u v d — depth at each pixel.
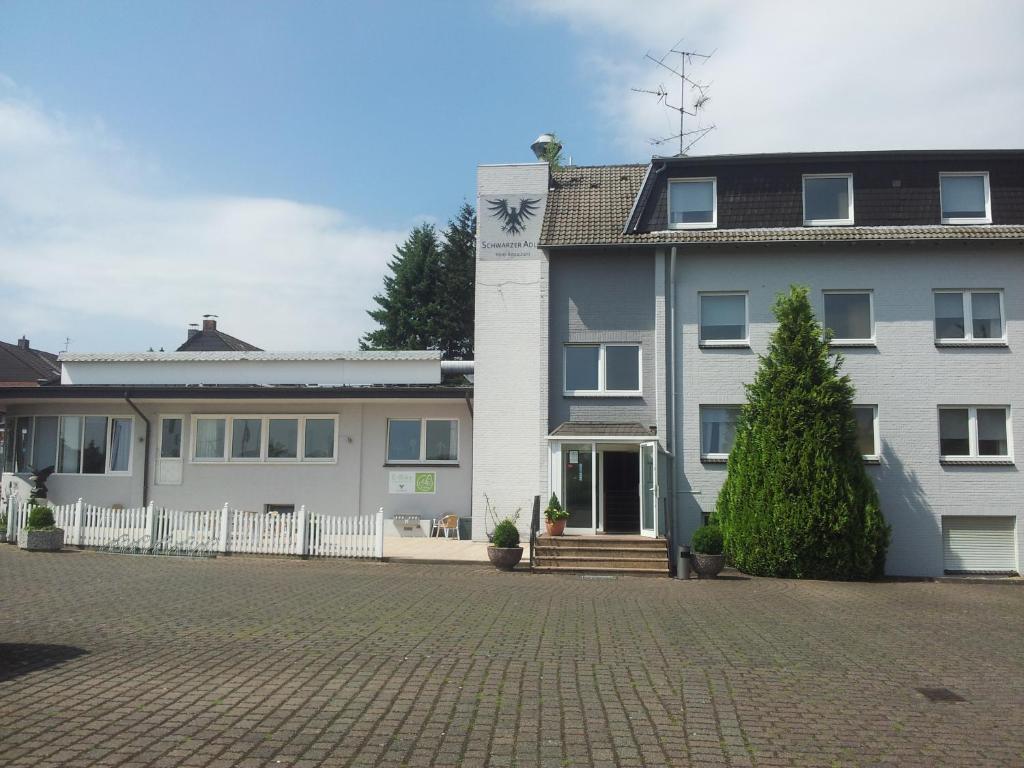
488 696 7.62
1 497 24.34
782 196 22.05
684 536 20.91
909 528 20.50
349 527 19.23
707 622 12.08
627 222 22.55
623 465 21.39
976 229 21.28
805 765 6.17
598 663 9.08
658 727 6.90
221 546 19.52
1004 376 20.77
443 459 24.70
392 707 7.20
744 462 19.56
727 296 21.72
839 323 21.41
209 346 52.34
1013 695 8.26
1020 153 21.59
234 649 9.30
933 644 10.95
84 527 20.06
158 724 6.59
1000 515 20.47
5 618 10.88
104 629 10.30
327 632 10.41
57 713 6.80
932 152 21.70
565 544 18.98
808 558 18.78
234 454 25.03
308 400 24.20
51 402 25.25
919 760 6.32
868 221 21.78
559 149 31.34
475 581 16.27
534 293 23.69
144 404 25.17
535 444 23.12
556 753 6.22
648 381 21.75
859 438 20.94
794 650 10.16
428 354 25.53
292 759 5.91
